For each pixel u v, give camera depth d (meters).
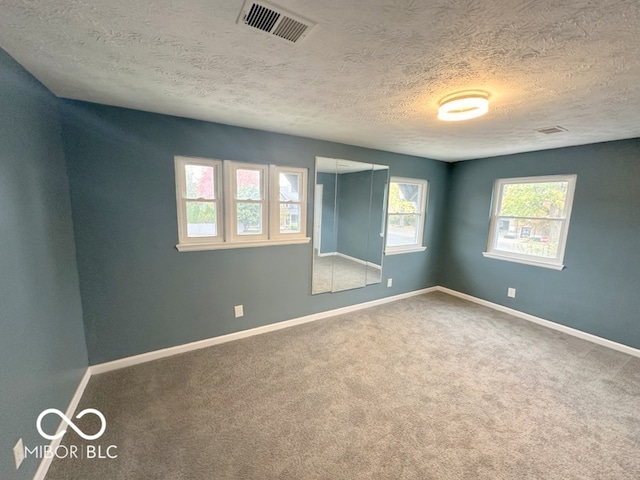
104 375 2.30
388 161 3.81
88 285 2.24
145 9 1.03
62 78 1.65
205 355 2.63
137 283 2.42
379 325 3.36
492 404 2.06
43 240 1.66
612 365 2.60
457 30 1.12
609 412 2.00
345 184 3.48
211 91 1.83
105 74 1.59
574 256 3.19
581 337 3.14
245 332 3.00
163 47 1.30
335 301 3.63
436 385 2.26
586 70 1.42
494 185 3.96
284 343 2.88
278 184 3.01
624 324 2.85
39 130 1.68
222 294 2.82
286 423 1.84
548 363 2.61
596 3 0.93
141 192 2.35
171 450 1.62
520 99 1.82
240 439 1.71
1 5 0.99
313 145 3.13
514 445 1.71
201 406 1.97
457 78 1.56
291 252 3.19
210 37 1.21
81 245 2.18
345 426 1.82
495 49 1.25
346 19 1.06
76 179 2.11
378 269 4.01
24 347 1.38
